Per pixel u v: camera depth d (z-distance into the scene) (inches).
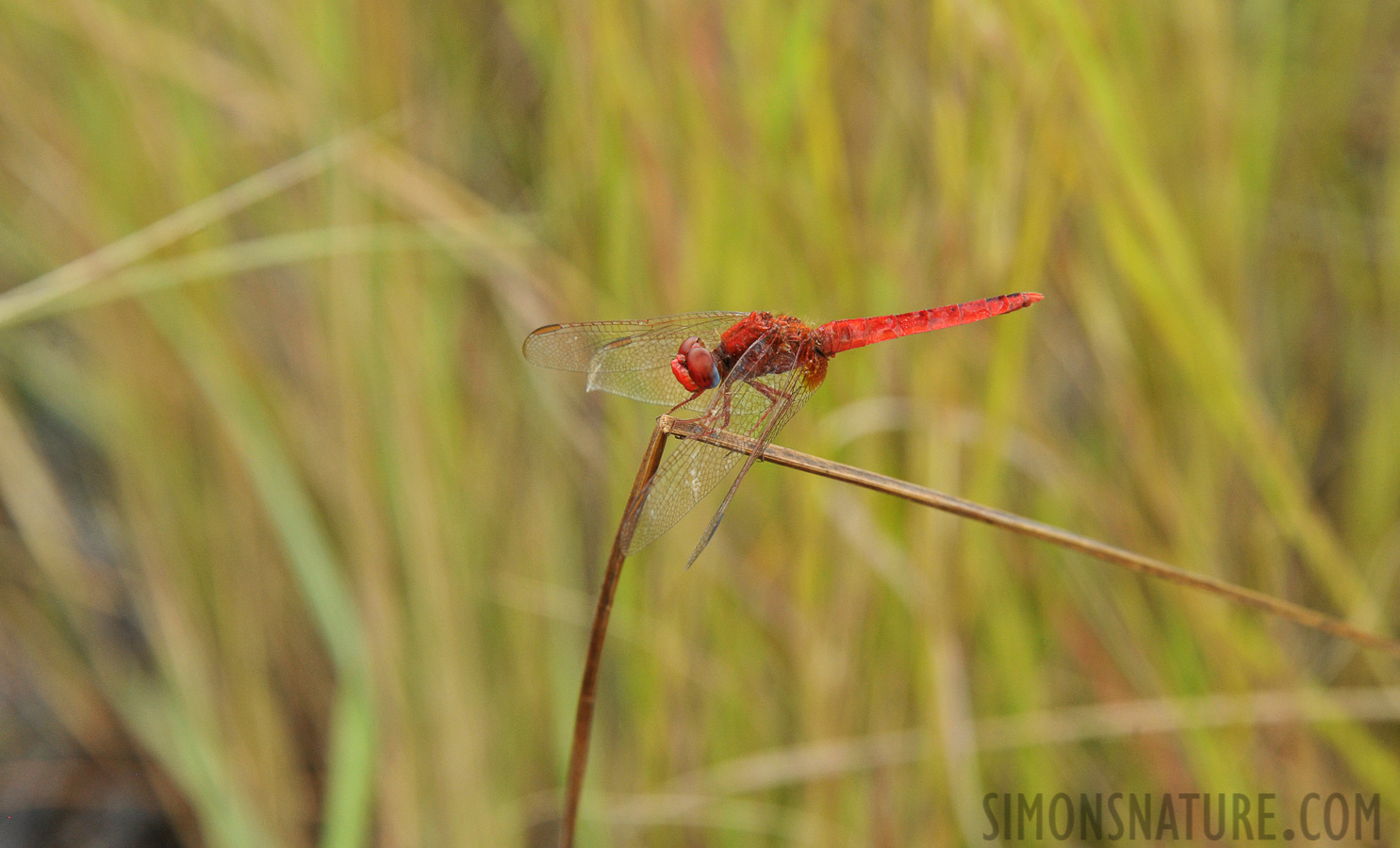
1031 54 25.2
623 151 25.5
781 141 25.4
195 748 26.6
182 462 26.8
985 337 25.5
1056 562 26.0
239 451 26.5
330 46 25.7
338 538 26.6
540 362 25.1
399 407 25.8
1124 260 25.2
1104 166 25.2
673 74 25.5
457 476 26.0
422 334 25.9
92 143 26.3
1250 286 26.2
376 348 25.8
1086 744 26.5
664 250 25.6
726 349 24.9
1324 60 26.9
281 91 26.0
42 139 26.4
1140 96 25.7
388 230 25.7
